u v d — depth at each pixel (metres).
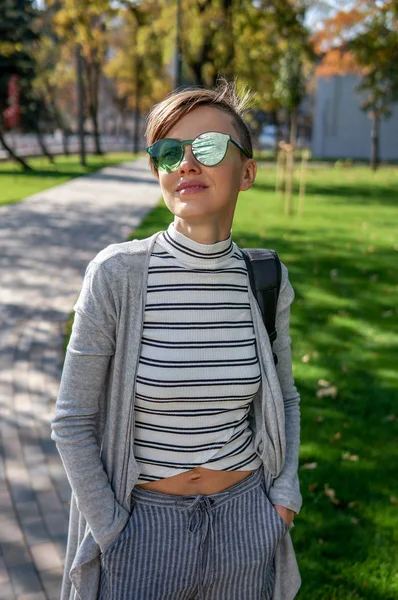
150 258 1.47
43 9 31.94
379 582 2.72
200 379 1.44
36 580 2.74
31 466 3.64
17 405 4.42
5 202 15.70
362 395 4.76
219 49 20.62
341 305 7.13
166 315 1.45
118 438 1.47
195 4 19.78
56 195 17.83
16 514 3.20
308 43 21.48
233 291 1.52
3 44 28.30
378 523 3.16
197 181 1.44
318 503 3.31
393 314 6.88
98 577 1.52
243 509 1.53
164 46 22.20
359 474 3.62
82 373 1.45
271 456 1.59
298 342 5.91
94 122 45.47
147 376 1.43
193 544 1.46
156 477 1.48
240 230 12.02
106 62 47.84
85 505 1.44
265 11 20.00
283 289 1.64
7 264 8.82
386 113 33.38
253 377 1.51
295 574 1.69
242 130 1.54
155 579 1.45
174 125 1.49
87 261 9.17
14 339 5.78
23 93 33.81
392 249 10.59
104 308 1.43
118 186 21.53
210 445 1.49
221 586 1.50
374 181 26.19
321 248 10.45
